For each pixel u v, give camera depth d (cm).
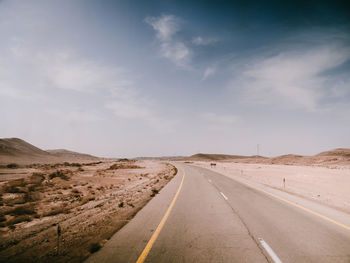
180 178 2292
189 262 393
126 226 623
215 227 604
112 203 1014
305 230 566
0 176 2602
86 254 435
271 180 1978
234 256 415
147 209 848
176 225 627
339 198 1023
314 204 899
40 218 806
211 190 1370
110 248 464
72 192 1438
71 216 805
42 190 1530
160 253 434
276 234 538
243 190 1350
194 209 841
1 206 1029
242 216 722
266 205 894
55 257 434
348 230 564
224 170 3847
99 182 2080
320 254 421
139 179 2362
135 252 440
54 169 4094
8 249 495
